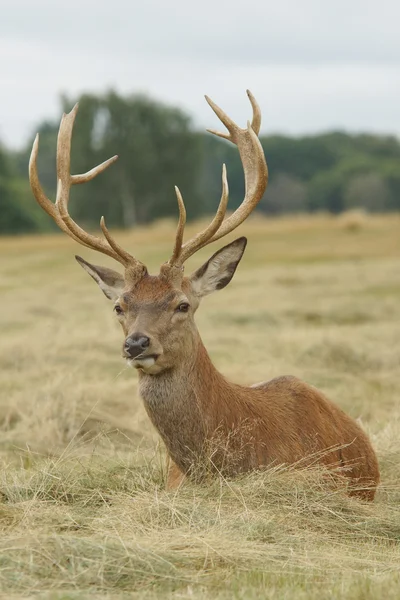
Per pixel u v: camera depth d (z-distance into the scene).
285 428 18.44
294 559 14.86
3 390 30.17
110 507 17.19
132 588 13.80
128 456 20.78
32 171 19.25
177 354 17.55
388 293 60.28
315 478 17.69
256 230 125.12
